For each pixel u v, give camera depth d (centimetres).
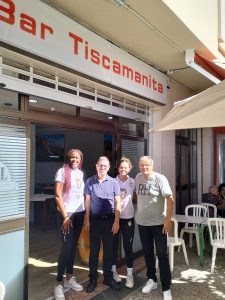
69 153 397
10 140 325
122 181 431
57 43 351
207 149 854
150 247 405
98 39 418
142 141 587
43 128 948
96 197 398
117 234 430
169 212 378
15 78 328
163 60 551
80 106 421
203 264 515
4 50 306
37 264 499
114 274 429
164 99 599
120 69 464
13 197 328
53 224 799
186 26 430
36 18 323
